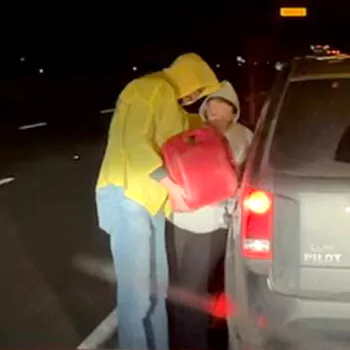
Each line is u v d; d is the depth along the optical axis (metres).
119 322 5.46
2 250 9.13
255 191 4.27
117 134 5.41
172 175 5.05
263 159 4.34
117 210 5.38
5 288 7.71
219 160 4.99
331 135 4.32
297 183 4.17
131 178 5.28
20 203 12.03
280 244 4.19
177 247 5.75
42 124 25.28
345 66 4.75
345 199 4.11
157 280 5.51
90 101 35.41
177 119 5.32
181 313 5.89
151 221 5.42
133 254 5.36
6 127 24.11
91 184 13.87
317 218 4.14
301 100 4.48
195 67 5.51
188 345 5.90
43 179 14.46
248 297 4.27
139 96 5.29
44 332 6.54
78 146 19.89
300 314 4.17
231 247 4.67
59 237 9.73
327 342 4.19
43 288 7.70
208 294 5.87
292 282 4.17
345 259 4.12
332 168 4.21
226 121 5.71
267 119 4.51
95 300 7.34
